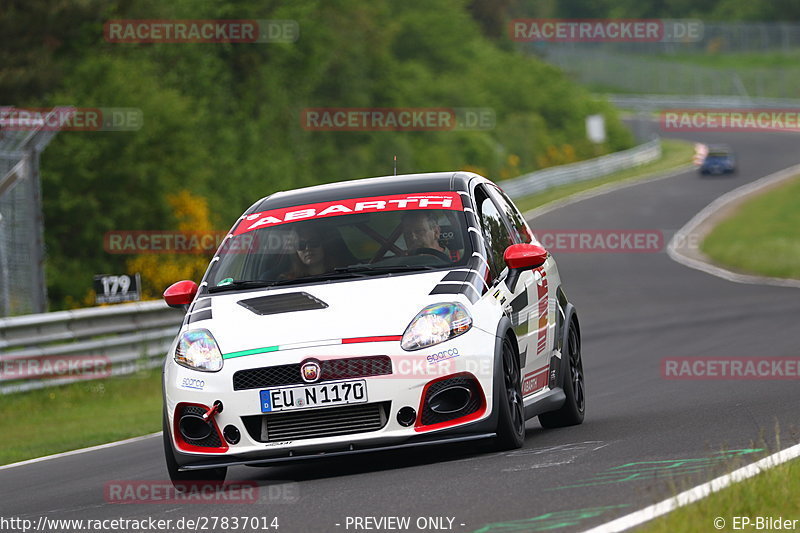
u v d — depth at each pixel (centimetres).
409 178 2945
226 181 12950
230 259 2761
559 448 2539
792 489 1858
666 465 2202
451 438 2381
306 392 2358
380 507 2005
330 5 19500
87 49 11738
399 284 2534
